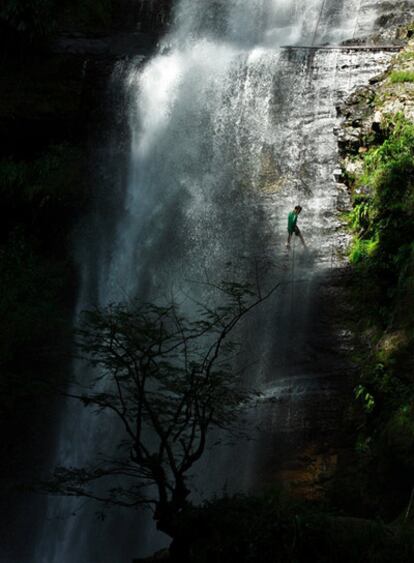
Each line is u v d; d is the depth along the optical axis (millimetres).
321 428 13148
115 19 24391
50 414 15547
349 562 8250
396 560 8203
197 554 8578
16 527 14547
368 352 14141
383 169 15797
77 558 13914
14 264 18578
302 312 15375
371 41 21266
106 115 20938
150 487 13531
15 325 16766
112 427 14906
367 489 11828
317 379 13930
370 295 15094
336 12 23094
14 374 15094
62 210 19641
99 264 19000
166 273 17984
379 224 15648
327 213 17203
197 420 9383
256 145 19375
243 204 18328
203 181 19391
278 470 12789
